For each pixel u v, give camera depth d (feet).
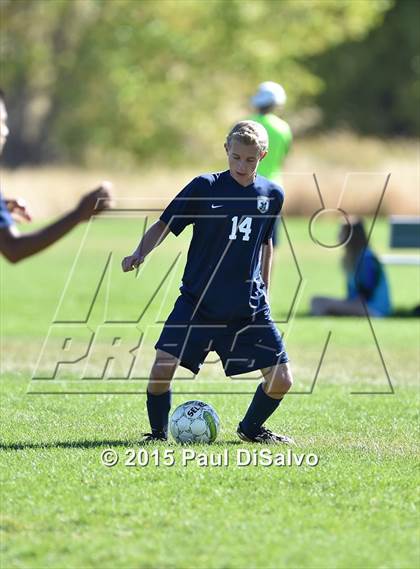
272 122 152.25
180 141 438.40
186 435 80.59
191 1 424.87
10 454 75.97
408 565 55.57
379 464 74.95
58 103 448.65
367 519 62.54
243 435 81.46
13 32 433.48
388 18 611.06
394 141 457.68
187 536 59.21
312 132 539.29
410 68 614.75
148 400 81.15
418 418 92.84
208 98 438.40
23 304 175.73
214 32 428.15
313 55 604.08
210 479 70.18
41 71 446.19
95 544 57.98
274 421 90.79
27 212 69.10
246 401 99.91
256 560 55.93
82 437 82.48
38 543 58.08
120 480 69.56
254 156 77.15
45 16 431.43
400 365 123.24
